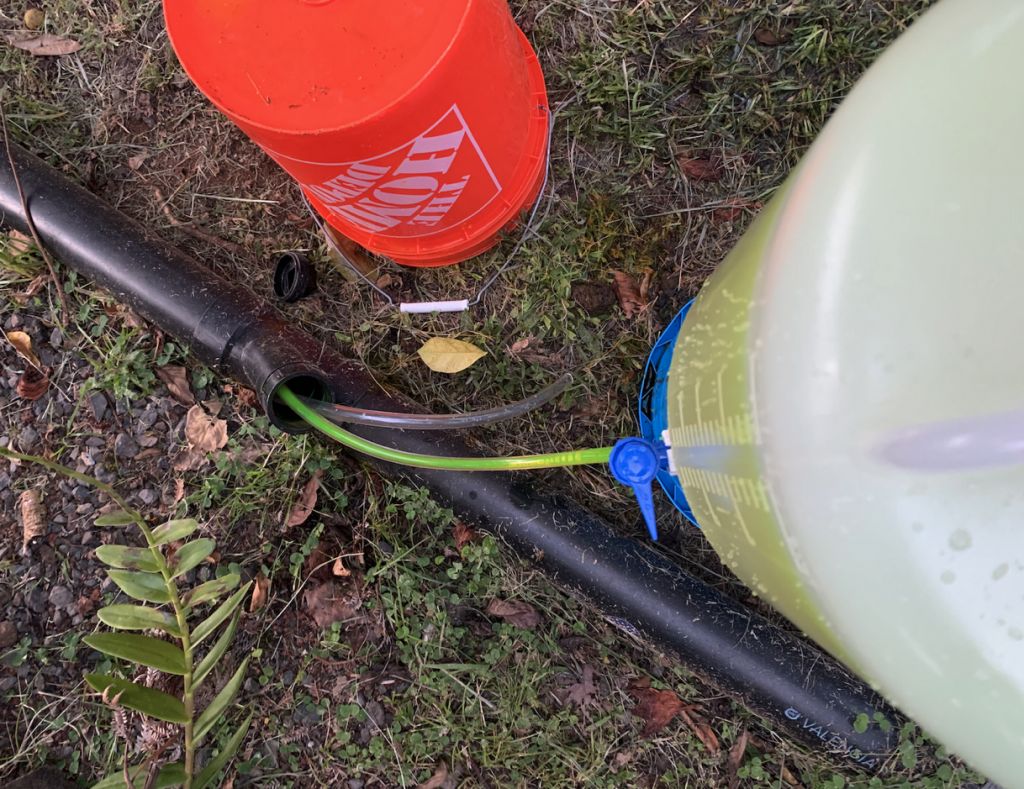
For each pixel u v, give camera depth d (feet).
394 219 3.58
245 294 4.17
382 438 4.08
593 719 4.20
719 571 4.26
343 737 4.17
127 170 4.61
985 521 1.87
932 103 1.89
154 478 4.43
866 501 1.87
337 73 2.76
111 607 3.56
